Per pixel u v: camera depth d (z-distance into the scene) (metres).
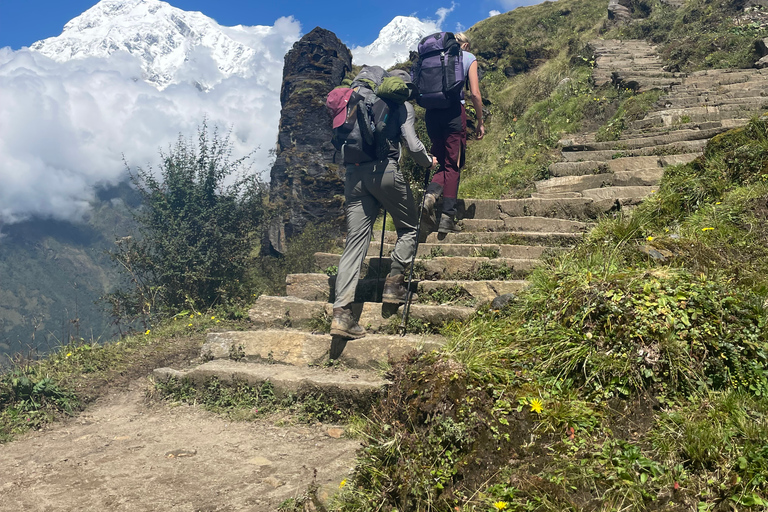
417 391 2.74
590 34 19.91
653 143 8.34
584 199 6.19
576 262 4.00
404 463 2.46
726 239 4.01
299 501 2.58
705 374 2.57
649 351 2.68
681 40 15.16
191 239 12.32
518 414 2.52
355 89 4.11
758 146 5.30
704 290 2.88
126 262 11.49
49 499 2.76
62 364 5.02
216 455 3.29
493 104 16.08
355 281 4.18
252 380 4.08
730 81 11.28
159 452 3.36
